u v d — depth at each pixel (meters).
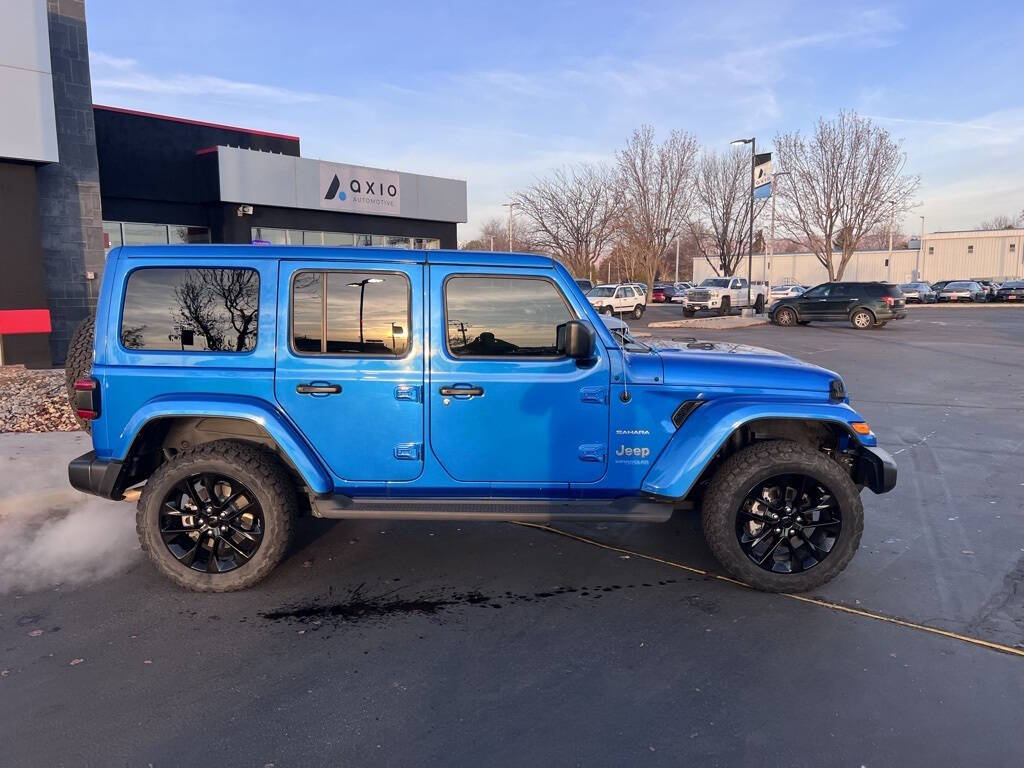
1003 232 62.62
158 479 4.16
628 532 5.41
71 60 13.47
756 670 3.42
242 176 20.72
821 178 43.88
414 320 4.16
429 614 4.03
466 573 4.62
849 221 43.47
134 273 4.20
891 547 5.05
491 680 3.34
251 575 4.23
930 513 5.79
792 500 4.28
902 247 78.81
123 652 3.60
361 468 4.25
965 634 3.77
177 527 4.29
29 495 5.73
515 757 2.78
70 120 13.56
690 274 84.12
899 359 16.19
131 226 19.47
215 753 2.80
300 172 22.38
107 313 4.20
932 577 4.52
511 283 4.21
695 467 4.11
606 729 2.96
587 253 39.62
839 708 3.10
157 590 4.34
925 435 8.62
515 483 4.29
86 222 13.94
